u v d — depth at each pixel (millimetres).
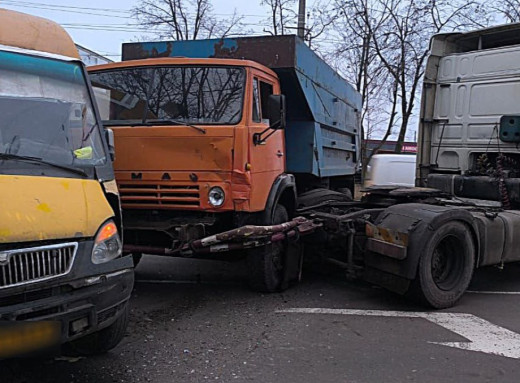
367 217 6238
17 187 3428
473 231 6070
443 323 5348
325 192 8023
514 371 4203
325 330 5090
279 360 4352
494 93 7371
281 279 6426
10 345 3088
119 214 4184
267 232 5570
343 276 7309
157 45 6973
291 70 6664
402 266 5656
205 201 5391
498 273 7688
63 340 3305
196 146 5406
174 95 5734
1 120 3887
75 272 3416
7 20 4273
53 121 4156
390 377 4062
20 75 4137
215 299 6133
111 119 5836
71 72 4480
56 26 4645
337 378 4027
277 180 6281
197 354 4457
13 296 3131
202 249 5422
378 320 5418
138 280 7012
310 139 7699
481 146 7496
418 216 5730
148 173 5500
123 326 4121
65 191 3648
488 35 7801
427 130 8094
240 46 6750
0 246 3107
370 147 32688
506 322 5410
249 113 5578
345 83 9961
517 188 6863
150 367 4180
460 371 4188
